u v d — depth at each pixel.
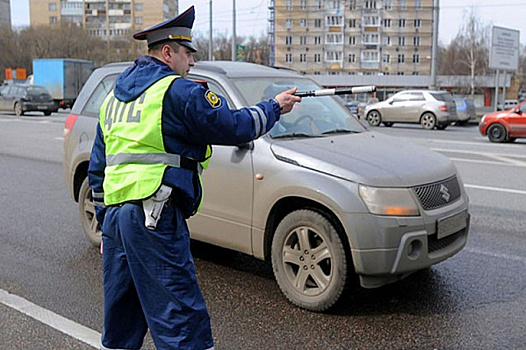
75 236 6.80
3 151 14.84
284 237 4.64
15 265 5.76
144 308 2.82
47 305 4.77
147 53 2.92
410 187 4.31
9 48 77.44
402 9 97.56
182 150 2.77
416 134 20.73
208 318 2.86
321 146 4.75
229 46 76.00
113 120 2.85
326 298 4.43
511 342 4.05
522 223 7.21
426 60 97.81
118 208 2.81
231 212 4.95
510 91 82.81
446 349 3.96
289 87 5.51
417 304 4.71
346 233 4.23
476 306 4.66
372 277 4.27
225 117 2.72
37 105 29.44
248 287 5.12
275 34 99.88
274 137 4.88
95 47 82.75
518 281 5.22
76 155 6.12
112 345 3.06
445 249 4.54
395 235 4.18
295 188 4.45
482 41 74.56
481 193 9.10
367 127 5.78
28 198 8.95
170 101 2.71
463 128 25.42
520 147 15.89
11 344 4.07
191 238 5.35
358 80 89.44
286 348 3.99
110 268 2.97
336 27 98.62
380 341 4.07
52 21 114.38
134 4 112.94
